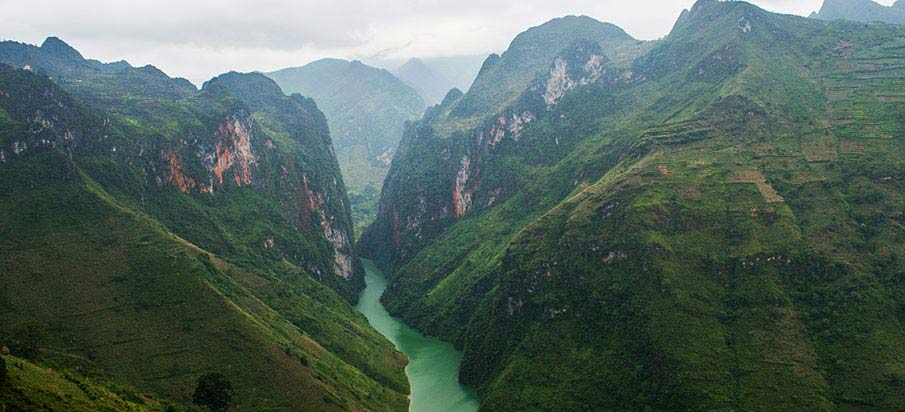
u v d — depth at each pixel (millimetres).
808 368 137375
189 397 130125
